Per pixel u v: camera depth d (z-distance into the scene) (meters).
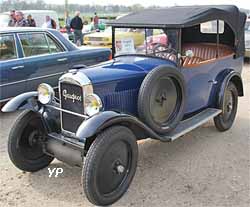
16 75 6.66
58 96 4.60
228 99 5.88
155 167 4.69
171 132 4.62
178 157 4.99
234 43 6.14
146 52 5.07
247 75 10.74
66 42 7.55
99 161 3.63
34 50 7.04
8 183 4.31
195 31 6.00
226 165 4.75
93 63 7.98
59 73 7.35
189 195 4.02
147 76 4.27
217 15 5.39
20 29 6.89
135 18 5.18
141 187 4.19
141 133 4.29
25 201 3.92
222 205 3.82
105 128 3.76
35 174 4.54
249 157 5.00
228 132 5.95
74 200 3.95
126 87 4.39
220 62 5.75
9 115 6.99
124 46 5.22
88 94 3.94
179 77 4.58
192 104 5.30
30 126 4.48
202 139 5.64
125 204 3.86
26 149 4.48
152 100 4.34
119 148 3.86
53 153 4.26
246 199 3.93
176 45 4.80
